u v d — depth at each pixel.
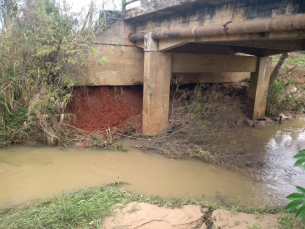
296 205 3.13
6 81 8.57
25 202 5.51
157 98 9.48
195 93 11.50
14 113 8.66
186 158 8.17
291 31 5.44
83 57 9.09
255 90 12.25
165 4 7.74
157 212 5.05
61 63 8.90
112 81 10.57
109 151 8.44
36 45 8.67
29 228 4.23
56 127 8.57
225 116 10.64
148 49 9.03
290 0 5.16
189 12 7.82
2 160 7.38
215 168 7.58
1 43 8.81
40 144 8.48
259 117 12.76
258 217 5.03
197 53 10.68
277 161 8.32
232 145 8.71
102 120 9.86
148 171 7.23
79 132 9.20
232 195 6.22
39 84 8.81
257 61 11.99
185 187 6.48
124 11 10.03
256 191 6.45
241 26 6.02
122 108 10.73
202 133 9.28
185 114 10.23
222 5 6.74
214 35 7.04
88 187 6.13
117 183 6.48
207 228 4.69
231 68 11.23
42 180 6.46
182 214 5.04
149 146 8.80
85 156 7.97
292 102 14.30
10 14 9.12
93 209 4.79
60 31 8.73
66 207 4.72
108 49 10.18
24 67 8.80
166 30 8.38
